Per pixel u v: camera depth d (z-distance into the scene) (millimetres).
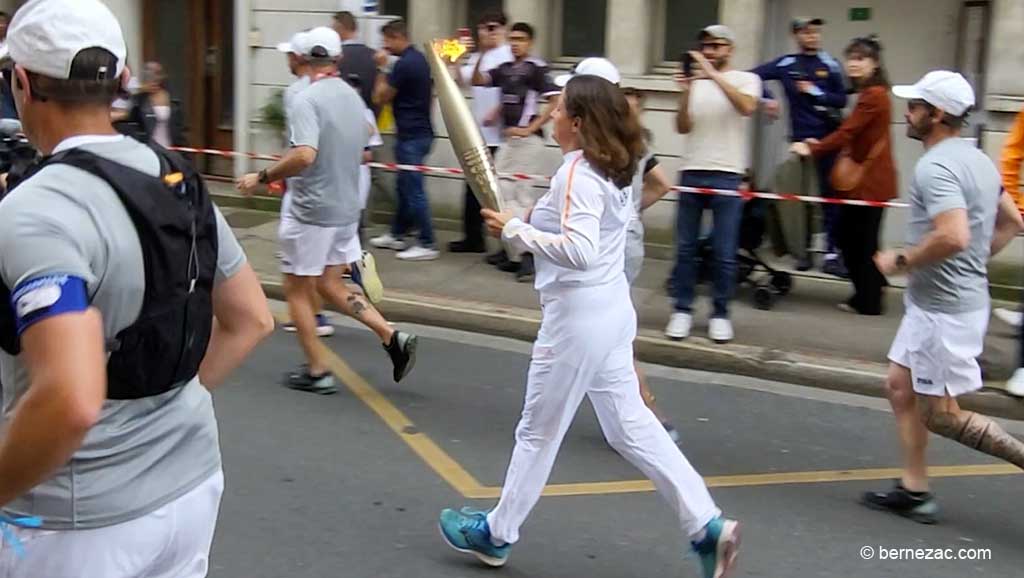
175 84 12219
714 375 7258
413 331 7961
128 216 2092
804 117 8461
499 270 9125
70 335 1907
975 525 4945
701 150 7281
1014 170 7078
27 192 2020
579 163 3898
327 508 4812
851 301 8305
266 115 11062
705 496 4078
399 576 4215
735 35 9555
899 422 4934
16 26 2084
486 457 5520
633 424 4062
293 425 5844
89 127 2148
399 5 10656
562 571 4328
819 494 5238
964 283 4598
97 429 2121
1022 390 6633
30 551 2133
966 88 4543
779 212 8312
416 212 9383
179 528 2250
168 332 2156
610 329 3992
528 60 8875
